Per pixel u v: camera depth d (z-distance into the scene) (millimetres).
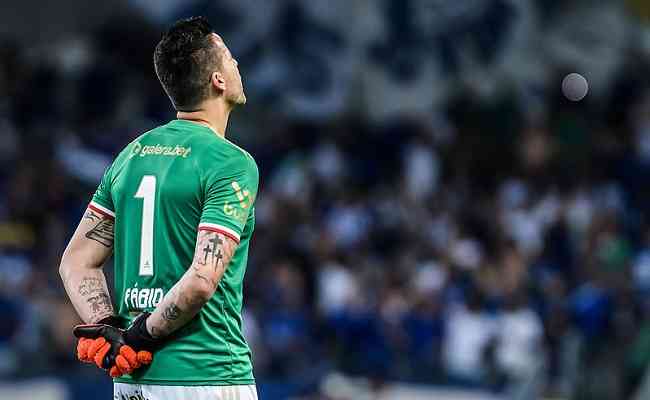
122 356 15023
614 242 44969
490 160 55312
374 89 54031
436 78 53750
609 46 56812
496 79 54000
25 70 58562
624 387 39094
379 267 47031
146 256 15492
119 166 16078
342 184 54094
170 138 15781
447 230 49719
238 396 15438
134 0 53062
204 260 14789
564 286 44688
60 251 48312
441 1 53562
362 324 43531
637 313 41094
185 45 15844
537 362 41188
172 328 14898
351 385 42500
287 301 44812
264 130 57781
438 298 44500
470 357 42844
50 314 42625
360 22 53969
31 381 41031
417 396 42281
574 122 57781
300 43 54094
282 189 53031
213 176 15305
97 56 59281
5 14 56781
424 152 54812
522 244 49375
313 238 49125
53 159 54000
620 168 54188
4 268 47188
